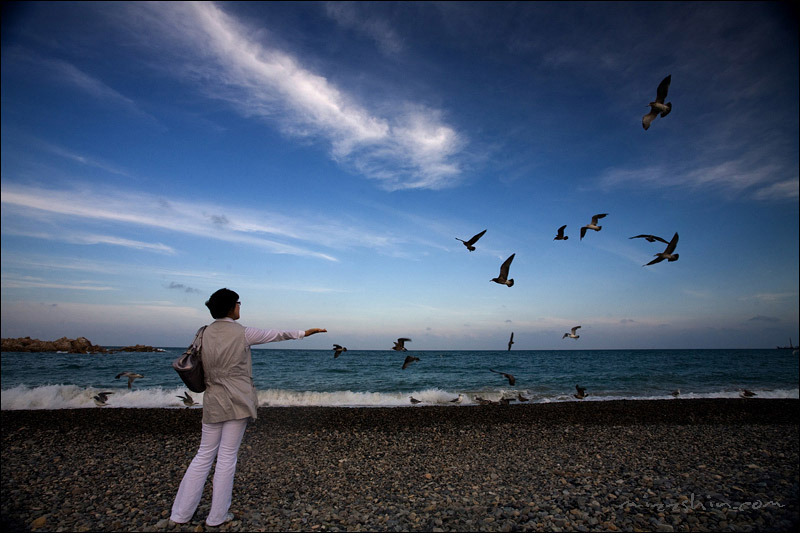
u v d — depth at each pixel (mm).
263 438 13008
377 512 6949
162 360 51406
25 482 8523
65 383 29031
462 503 7445
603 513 7055
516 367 51062
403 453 11703
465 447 12586
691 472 9773
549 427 15844
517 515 6852
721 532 6453
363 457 11141
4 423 14984
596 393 28094
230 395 5500
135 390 23141
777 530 6547
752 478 9281
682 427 16156
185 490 5828
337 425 15414
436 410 18891
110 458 10727
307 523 6363
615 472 9766
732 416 18609
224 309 5664
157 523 6094
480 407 19984
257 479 8750
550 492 8141
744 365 59500
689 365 58500
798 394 27844
